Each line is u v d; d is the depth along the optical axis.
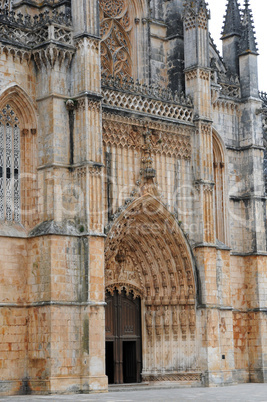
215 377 71.75
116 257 71.44
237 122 82.00
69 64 65.62
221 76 81.19
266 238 80.81
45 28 65.06
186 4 76.44
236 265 79.38
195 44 75.62
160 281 73.50
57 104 64.44
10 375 61.50
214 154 80.12
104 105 67.62
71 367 61.94
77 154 64.62
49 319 61.28
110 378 72.06
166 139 72.94
